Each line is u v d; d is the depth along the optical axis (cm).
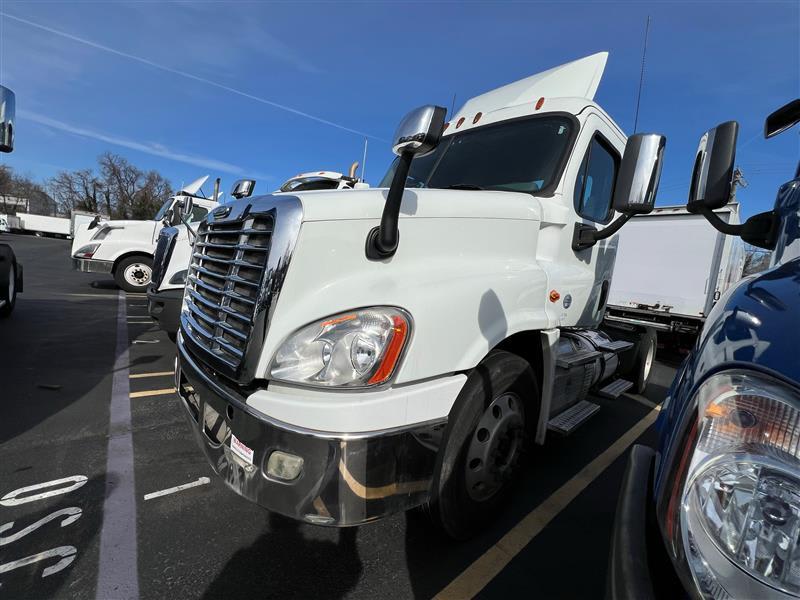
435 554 232
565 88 326
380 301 176
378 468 170
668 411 130
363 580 211
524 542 248
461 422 205
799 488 85
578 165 294
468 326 200
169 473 293
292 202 180
